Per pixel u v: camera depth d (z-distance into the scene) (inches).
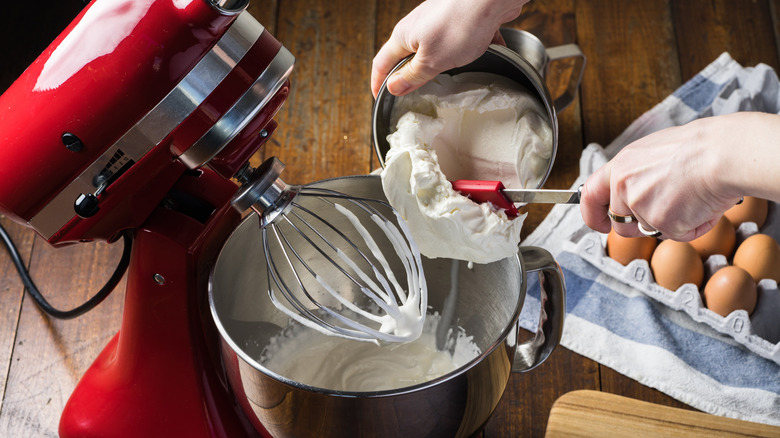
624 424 29.3
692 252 37.9
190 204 29.6
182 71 23.3
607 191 26.7
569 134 48.1
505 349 26.2
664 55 52.2
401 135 30.3
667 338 37.0
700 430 28.9
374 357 36.2
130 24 23.0
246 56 23.9
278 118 49.5
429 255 29.9
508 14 30.5
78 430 32.4
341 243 34.0
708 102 48.4
